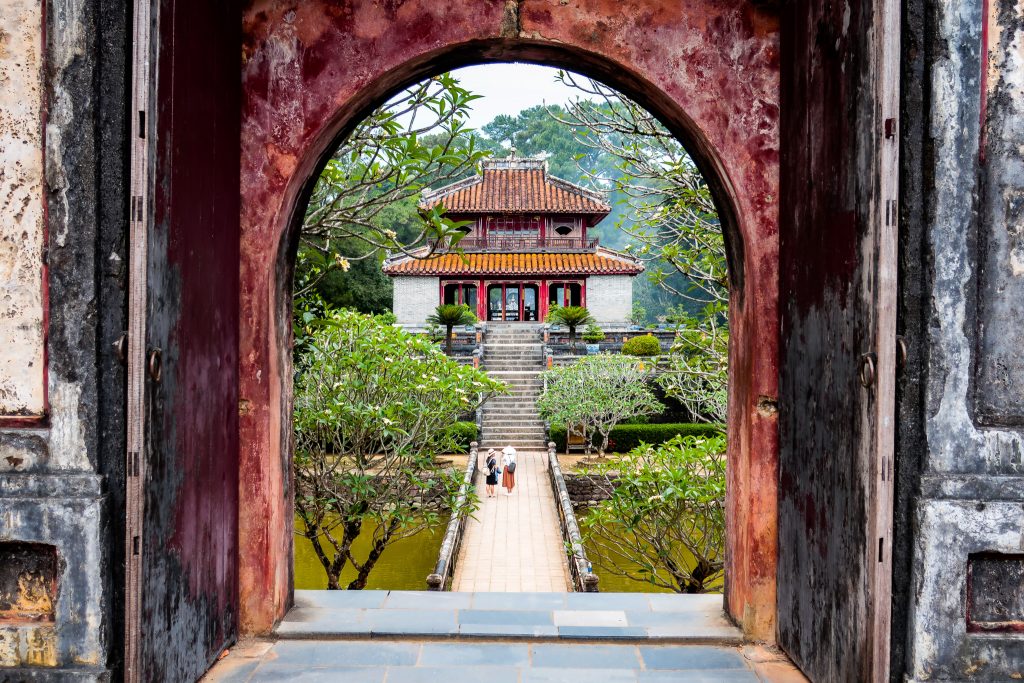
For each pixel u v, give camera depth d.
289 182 3.43
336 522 7.53
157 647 2.54
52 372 2.46
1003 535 2.46
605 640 3.52
